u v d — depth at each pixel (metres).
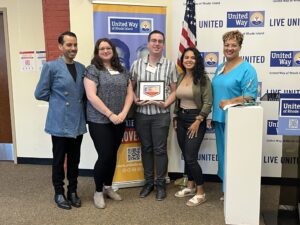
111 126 2.89
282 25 3.29
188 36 3.34
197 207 2.97
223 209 2.92
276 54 3.34
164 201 3.10
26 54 4.16
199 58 2.88
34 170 4.12
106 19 3.21
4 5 4.11
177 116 3.10
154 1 3.46
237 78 2.72
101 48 2.80
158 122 3.08
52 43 3.82
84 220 2.73
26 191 3.40
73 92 2.77
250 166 2.51
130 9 3.23
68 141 2.90
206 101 2.89
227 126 2.50
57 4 3.73
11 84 4.26
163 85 3.02
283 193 2.84
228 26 3.37
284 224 2.60
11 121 4.35
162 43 2.99
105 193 3.21
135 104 3.12
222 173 3.00
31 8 4.06
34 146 4.35
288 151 3.24
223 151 2.96
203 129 2.98
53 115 2.79
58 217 2.79
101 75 2.79
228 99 2.77
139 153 3.45
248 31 3.34
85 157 3.80
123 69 2.92
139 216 2.79
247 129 2.46
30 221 2.72
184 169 3.53
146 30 3.29
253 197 2.55
